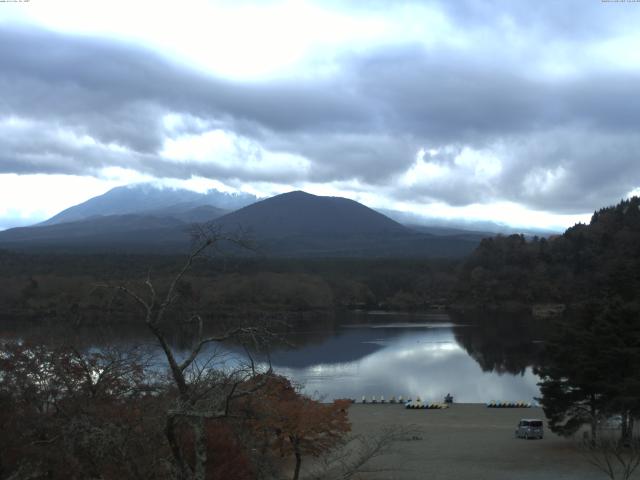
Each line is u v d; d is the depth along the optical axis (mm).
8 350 24734
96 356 26000
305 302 160250
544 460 36562
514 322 159750
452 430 49281
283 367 88875
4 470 20609
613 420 42219
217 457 20766
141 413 18703
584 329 40250
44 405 25812
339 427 29297
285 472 30375
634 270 63344
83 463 19297
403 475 33125
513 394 73312
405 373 85938
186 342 29406
